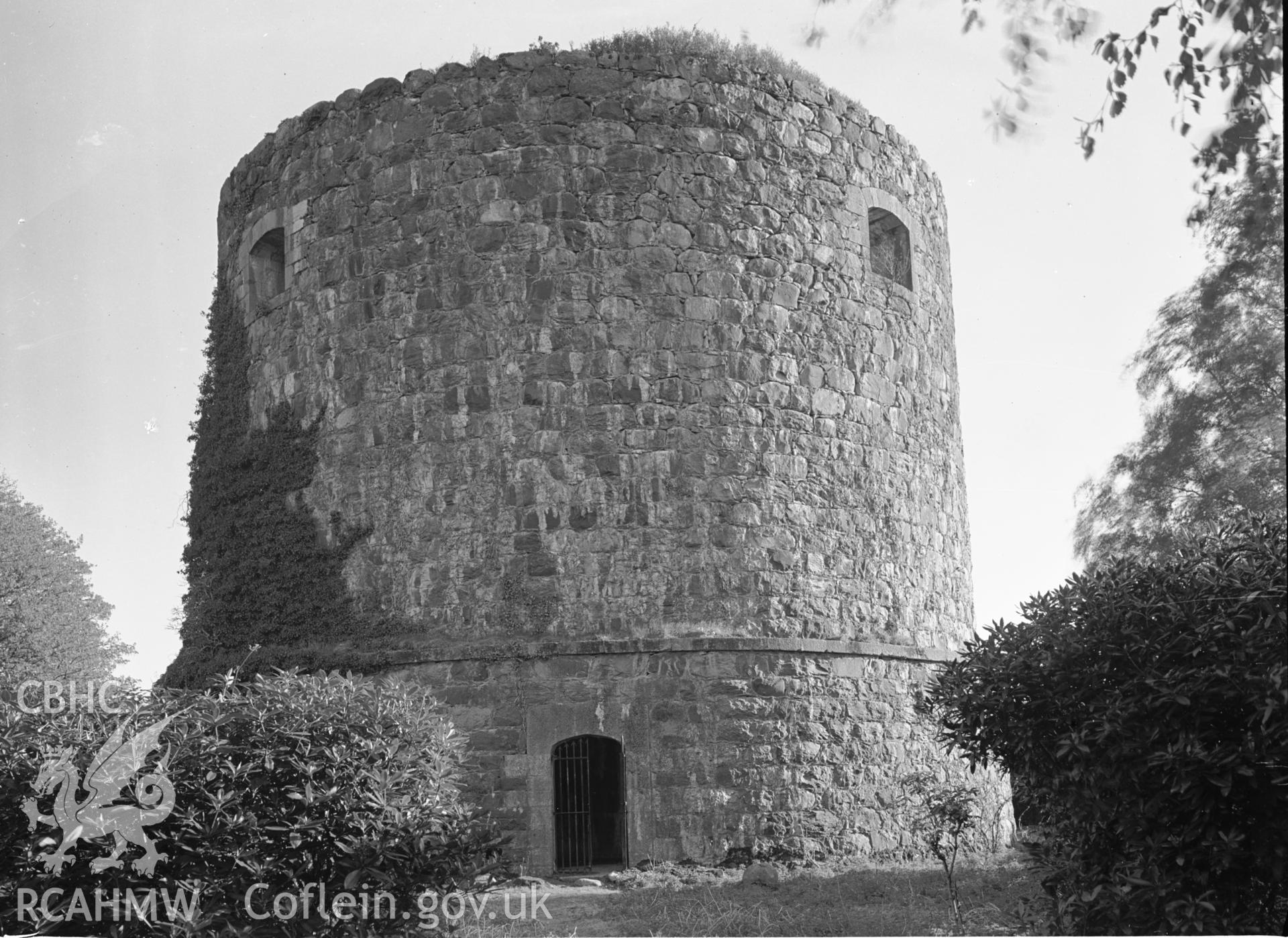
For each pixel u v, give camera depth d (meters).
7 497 40.34
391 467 16.80
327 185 17.81
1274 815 7.75
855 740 16.75
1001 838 18.86
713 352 16.70
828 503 17.22
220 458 18.50
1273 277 13.94
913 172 19.69
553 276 16.58
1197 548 8.70
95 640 40.16
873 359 18.17
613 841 16.05
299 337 17.84
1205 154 8.62
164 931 7.87
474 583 16.20
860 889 13.69
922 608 18.39
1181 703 7.57
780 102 17.73
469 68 17.17
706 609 16.12
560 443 16.31
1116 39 8.80
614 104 16.94
